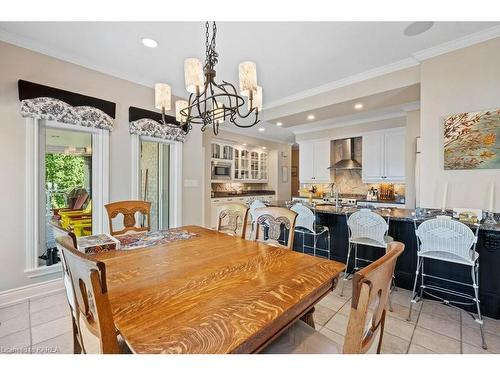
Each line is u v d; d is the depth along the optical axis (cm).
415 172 415
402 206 445
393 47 246
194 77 166
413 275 260
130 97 319
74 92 269
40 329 191
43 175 257
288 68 289
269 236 209
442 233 198
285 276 122
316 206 357
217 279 119
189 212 399
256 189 776
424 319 208
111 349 76
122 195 312
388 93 299
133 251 162
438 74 251
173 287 110
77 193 282
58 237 107
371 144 511
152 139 352
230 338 76
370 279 74
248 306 94
